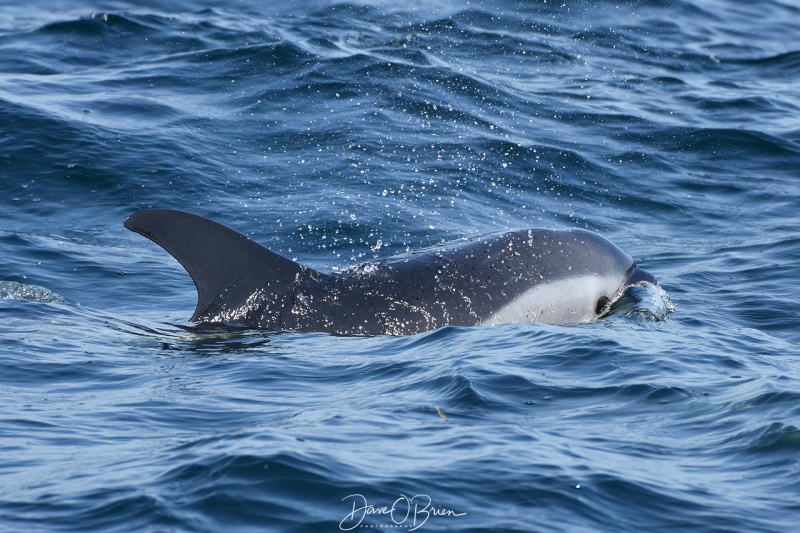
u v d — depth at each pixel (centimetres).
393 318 3506
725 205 5878
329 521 1866
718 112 7438
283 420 2420
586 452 2225
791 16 10175
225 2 9644
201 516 1864
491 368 2861
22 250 4641
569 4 9788
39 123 6131
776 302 4141
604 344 3112
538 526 1875
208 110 6706
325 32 8569
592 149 6531
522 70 8112
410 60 7825
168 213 3409
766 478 2092
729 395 2625
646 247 5119
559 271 3788
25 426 2378
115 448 2236
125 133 6166
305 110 6756
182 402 2602
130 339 3278
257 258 3488
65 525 1844
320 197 5472
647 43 9106
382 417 2445
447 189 5697
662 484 2062
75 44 8119
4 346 3080
